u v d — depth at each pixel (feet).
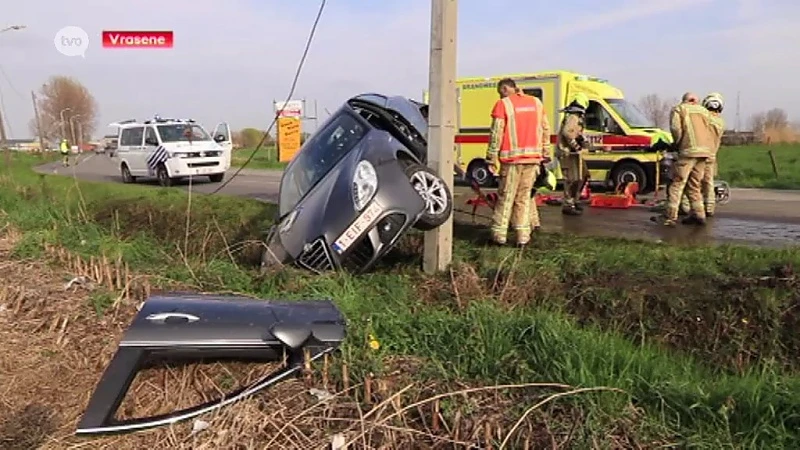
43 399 12.44
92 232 27.02
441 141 19.66
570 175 32.32
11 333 15.40
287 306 12.45
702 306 15.60
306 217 19.75
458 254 21.58
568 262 19.17
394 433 9.75
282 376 11.15
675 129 28.22
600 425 9.75
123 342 11.02
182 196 40.34
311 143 23.36
